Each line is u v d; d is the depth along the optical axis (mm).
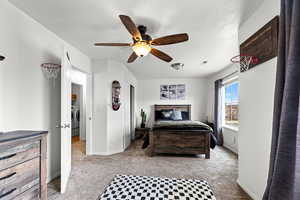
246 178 1954
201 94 5711
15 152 1216
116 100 3684
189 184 2146
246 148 1959
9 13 1652
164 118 5234
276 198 1106
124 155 3471
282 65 1172
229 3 1633
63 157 1952
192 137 3359
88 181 2238
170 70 4566
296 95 1018
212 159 3225
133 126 5305
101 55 3293
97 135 3521
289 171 1054
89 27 2131
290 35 1034
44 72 2148
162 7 1692
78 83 4895
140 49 1935
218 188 2053
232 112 4121
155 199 1803
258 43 1701
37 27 2016
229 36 2387
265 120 1607
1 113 1582
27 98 1888
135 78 5633
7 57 1643
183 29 2172
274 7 1466
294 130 1033
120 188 2029
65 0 1587
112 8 1711
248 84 1915
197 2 1615
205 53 3123
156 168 2734
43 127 2137
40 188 1454
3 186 1126
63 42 2521
